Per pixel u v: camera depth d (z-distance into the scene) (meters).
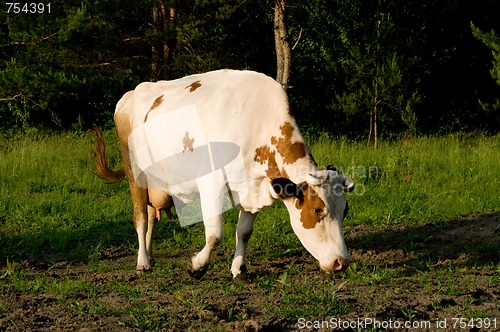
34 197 14.58
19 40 24.05
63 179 15.95
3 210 13.46
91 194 14.89
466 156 17.67
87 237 11.85
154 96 9.69
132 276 9.15
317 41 27.86
